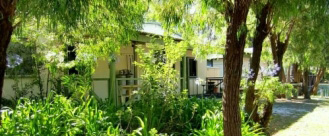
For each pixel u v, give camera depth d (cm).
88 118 443
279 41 766
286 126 824
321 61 1448
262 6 475
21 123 399
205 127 520
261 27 521
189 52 1460
